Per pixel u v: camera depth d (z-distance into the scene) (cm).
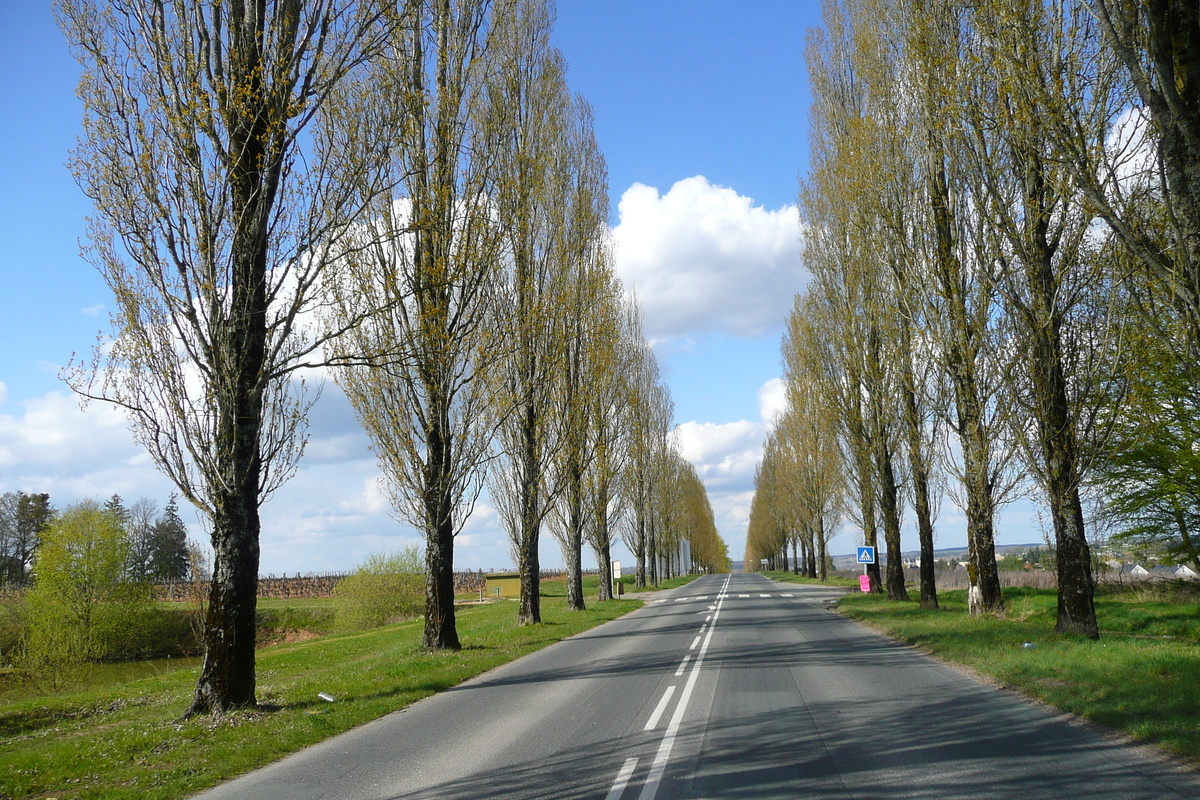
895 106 2048
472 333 1889
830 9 3000
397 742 912
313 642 3322
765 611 3033
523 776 706
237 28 1183
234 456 1159
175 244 1139
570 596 3612
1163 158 758
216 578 1162
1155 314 1013
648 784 659
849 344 3052
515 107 2661
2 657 3238
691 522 9981
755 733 855
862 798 600
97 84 1117
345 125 1407
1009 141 1434
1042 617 2095
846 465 3591
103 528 3438
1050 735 802
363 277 1753
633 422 4738
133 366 1117
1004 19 1244
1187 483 2152
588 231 3002
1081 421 1464
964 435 1975
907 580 4912
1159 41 716
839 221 2936
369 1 1266
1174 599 2344
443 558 1961
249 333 1179
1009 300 1503
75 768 854
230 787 748
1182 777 632
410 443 1894
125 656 3747
